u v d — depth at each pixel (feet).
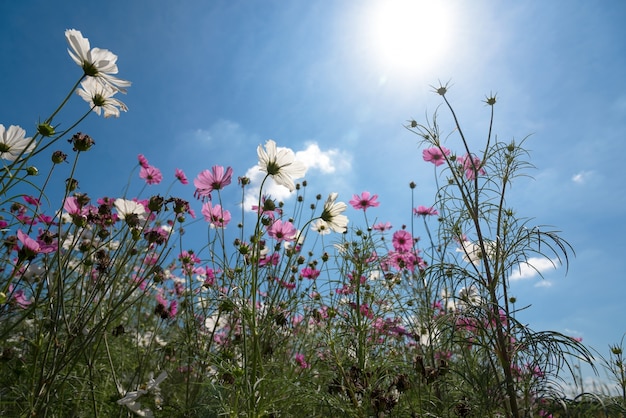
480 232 1.81
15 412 1.44
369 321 2.02
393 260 2.60
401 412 1.76
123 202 1.70
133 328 2.62
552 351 1.51
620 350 1.95
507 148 1.94
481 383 1.61
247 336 1.80
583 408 1.54
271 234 2.11
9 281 1.27
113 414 1.63
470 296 1.88
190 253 2.38
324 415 1.93
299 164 1.64
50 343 1.26
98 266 1.53
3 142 1.36
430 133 2.03
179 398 2.04
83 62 1.35
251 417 1.41
